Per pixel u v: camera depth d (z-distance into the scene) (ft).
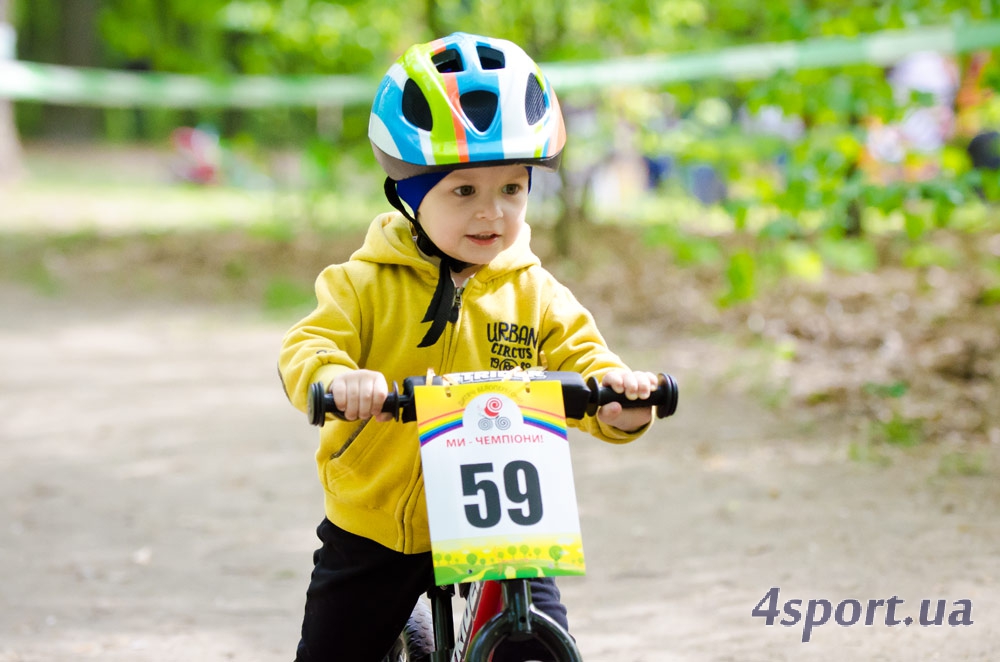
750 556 24.62
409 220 14.78
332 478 14.88
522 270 15.24
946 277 53.16
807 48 43.52
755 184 41.57
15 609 22.79
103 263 68.95
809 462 31.09
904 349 41.73
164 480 31.37
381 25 67.51
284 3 67.97
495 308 14.90
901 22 44.29
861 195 38.86
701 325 47.75
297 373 13.69
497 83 13.74
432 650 15.55
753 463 31.27
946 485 28.63
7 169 113.50
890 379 38.14
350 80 69.26
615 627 21.30
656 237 55.06
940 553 24.25
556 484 12.69
